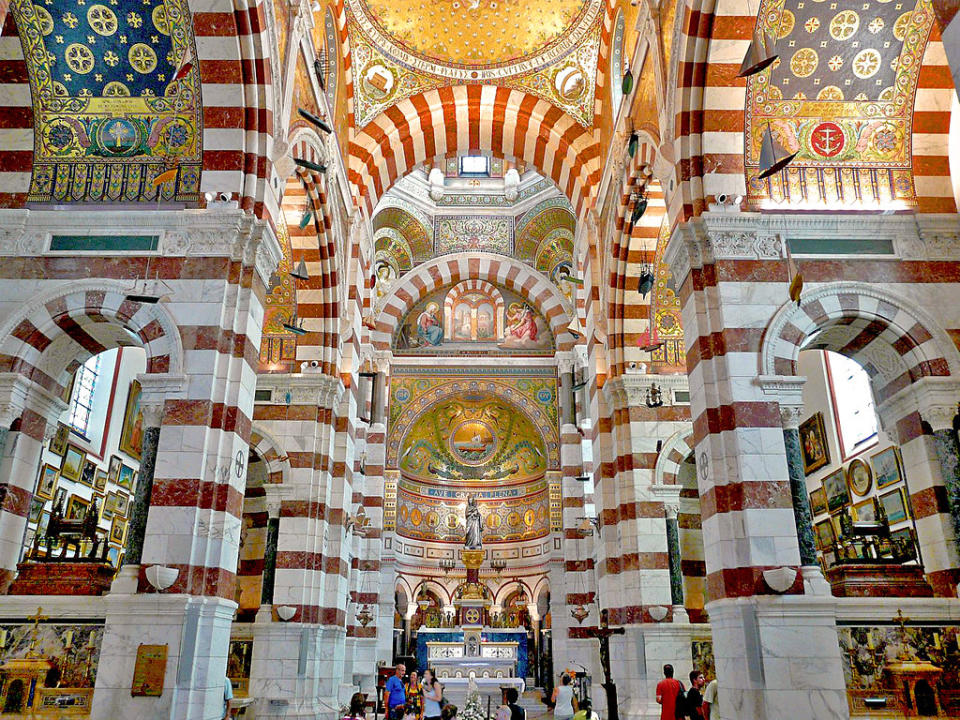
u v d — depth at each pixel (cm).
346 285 1805
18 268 1074
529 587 3023
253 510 1748
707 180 1088
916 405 1072
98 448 1750
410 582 3034
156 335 1040
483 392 2925
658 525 1554
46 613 984
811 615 900
